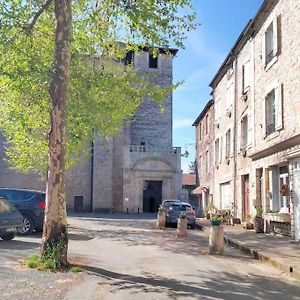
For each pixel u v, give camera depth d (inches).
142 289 291.0
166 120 1854.1
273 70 677.9
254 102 787.4
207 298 271.1
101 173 1695.4
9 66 372.2
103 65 602.5
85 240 587.5
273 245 530.3
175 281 321.7
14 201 639.1
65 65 370.6
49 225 356.5
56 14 373.1
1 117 684.1
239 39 866.1
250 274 367.2
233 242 583.5
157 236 687.1
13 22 385.7
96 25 521.3
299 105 567.8
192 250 514.0
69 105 481.4
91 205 1704.0
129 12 399.9
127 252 477.7
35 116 621.9
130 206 1691.7
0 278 305.7
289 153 595.5
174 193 1722.4
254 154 765.9
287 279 349.1
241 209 893.8
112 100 562.3
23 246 485.4
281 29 645.9
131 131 1819.6
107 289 287.7
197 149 1547.7
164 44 453.1
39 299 253.1
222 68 1050.1
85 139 716.7
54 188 358.6
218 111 1144.2
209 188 1290.6
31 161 841.5
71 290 278.5
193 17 444.5
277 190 689.0
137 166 1708.9
